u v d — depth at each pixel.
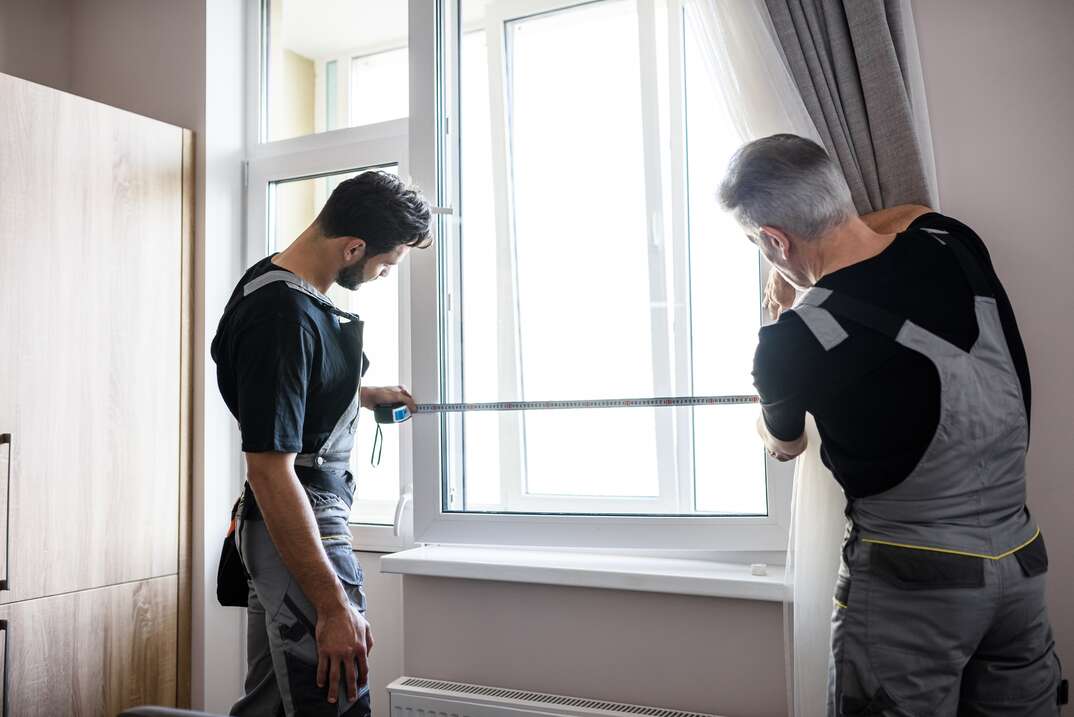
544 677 1.83
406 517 2.21
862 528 1.15
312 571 1.33
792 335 1.13
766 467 1.70
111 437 2.09
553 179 1.90
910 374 1.07
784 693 1.63
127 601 2.11
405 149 2.26
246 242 2.47
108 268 2.09
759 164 1.19
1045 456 1.51
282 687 1.39
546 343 1.89
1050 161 1.51
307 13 2.45
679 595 1.72
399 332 2.24
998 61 1.55
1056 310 1.50
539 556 1.91
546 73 1.91
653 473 1.81
